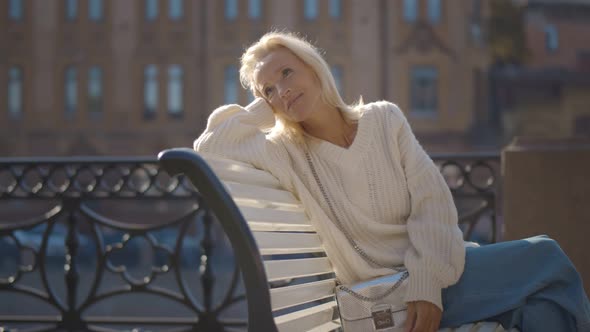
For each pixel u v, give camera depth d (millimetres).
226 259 27594
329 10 36062
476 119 36750
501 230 3660
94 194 4113
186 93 36250
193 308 4043
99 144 36188
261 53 2262
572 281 2055
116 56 36281
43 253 4102
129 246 25812
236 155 2152
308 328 2070
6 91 36250
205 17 36188
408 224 2186
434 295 2035
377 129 2254
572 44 39188
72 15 36375
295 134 2287
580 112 38406
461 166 3982
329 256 2295
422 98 36438
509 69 37812
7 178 28859
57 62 36250
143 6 36375
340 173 2250
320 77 2213
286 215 2135
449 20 36438
